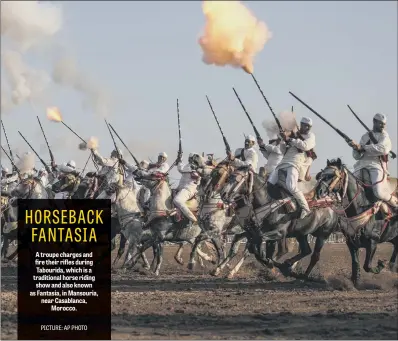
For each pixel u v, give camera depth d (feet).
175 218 77.41
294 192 64.69
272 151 73.56
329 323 44.96
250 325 44.32
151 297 57.67
